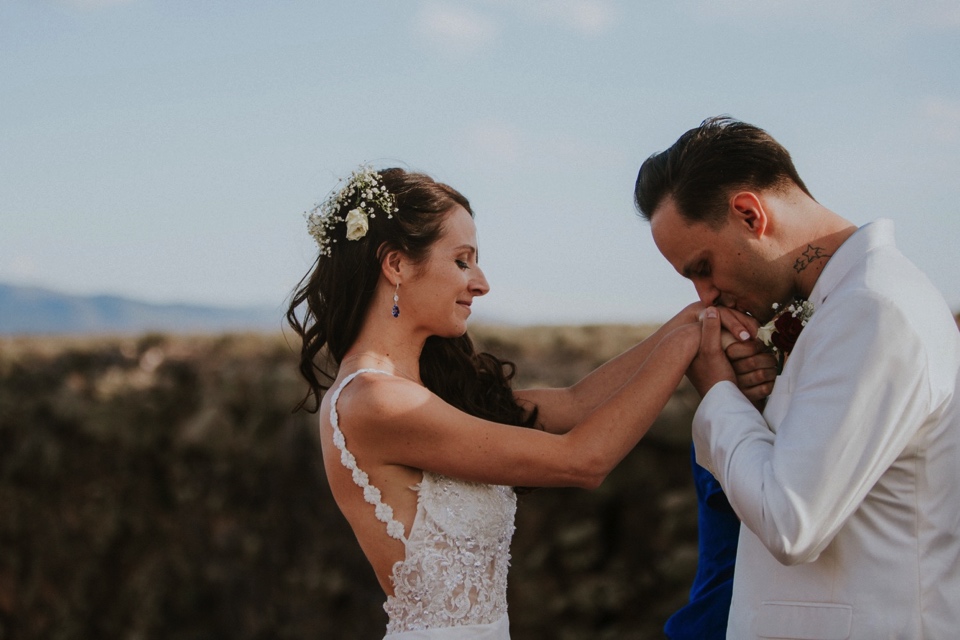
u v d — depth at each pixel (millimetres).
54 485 8438
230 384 7816
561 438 2557
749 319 2596
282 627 7398
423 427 2512
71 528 8383
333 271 2730
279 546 7465
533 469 2531
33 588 8516
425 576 2539
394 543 2574
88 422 8195
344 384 2617
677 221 2492
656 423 5805
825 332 2193
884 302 2125
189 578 7832
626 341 6777
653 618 5820
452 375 2857
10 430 8648
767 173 2410
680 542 5773
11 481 8555
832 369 2139
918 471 2168
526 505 6207
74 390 8555
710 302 2633
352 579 7180
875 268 2219
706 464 2537
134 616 8047
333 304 2736
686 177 2459
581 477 2568
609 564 6012
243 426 7703
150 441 8047
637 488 5918
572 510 6102
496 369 2982
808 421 2129
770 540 2109
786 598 2293
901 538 2184
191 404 7996
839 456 2078
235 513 7672
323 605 7262
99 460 8273
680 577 5707
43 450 8445
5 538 8594
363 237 2680
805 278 2420
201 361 8227
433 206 2674
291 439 7469
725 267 2490
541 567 6152
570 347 6809
